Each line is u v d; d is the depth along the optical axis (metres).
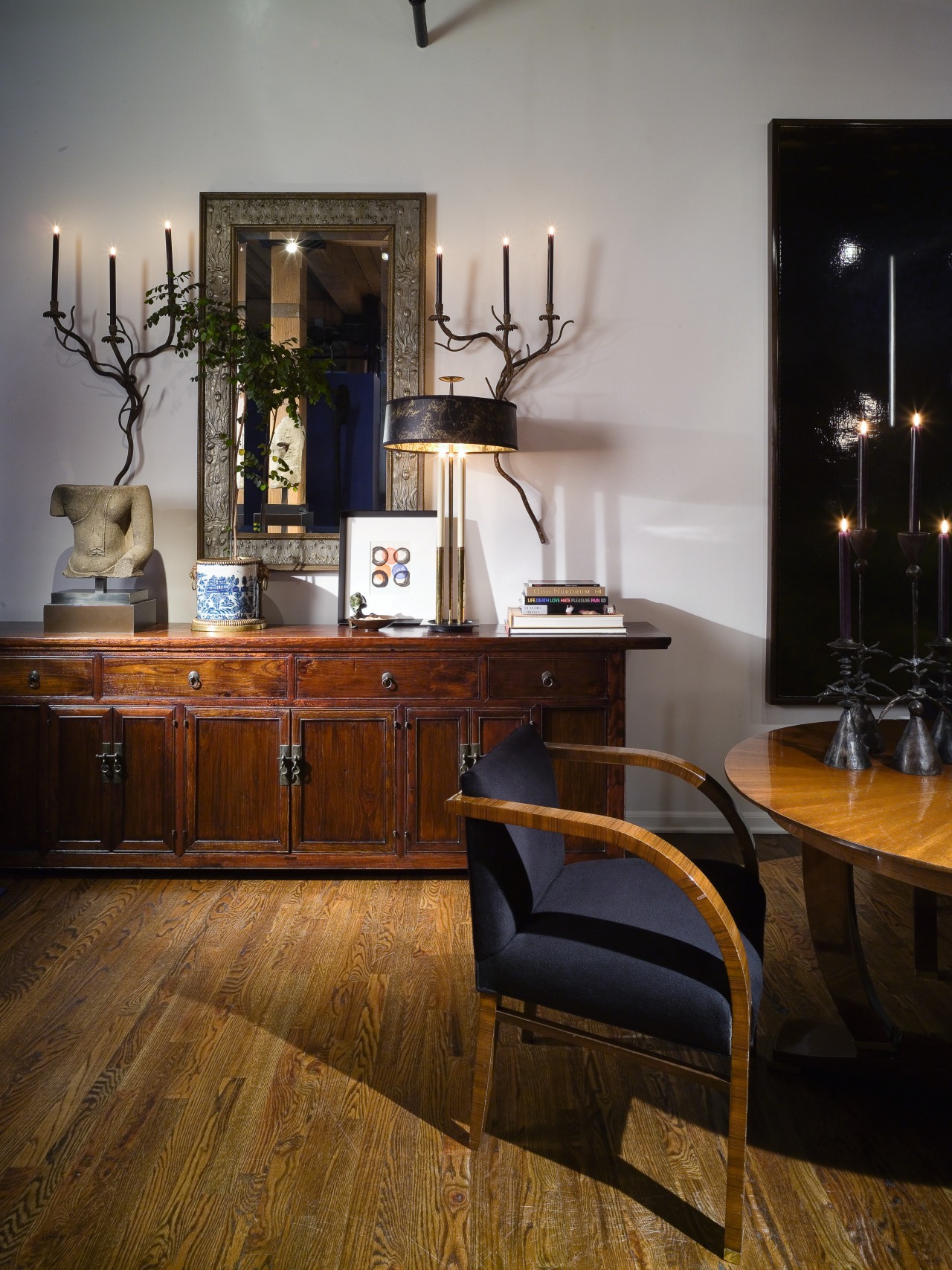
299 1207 1.55
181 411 3.39
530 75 3.34
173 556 3.42
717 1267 1.43
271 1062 1.98
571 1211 1.54
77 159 3.35
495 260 3.37
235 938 2.59
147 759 2.98
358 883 3.00
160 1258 1.43
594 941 1.60
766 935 2.62
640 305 3.38
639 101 3.35
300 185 3.36
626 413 3.40
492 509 3.41
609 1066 1.98
